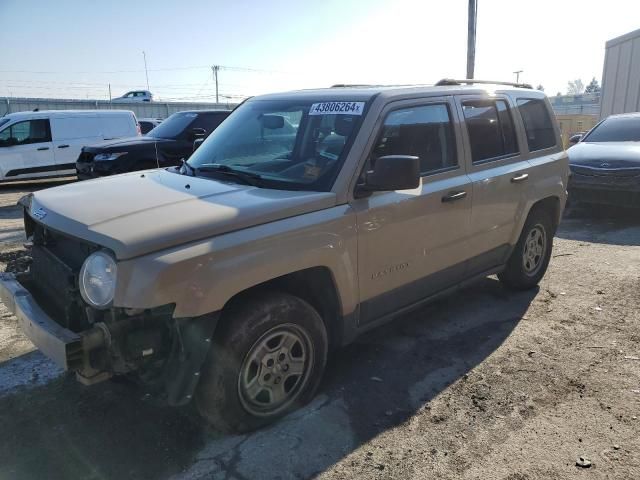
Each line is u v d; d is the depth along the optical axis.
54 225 2.96
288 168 3.51
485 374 3.76
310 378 3.29
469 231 4.24
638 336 4.32
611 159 8.35
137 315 2.66
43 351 2.78
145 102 37.03
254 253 2.82
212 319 2.72
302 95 4.04
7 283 3.32
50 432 3.11
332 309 3.42
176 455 2.90
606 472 2.75
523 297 5.22
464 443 3.01
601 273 5.90
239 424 3.01
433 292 4.15
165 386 2.77
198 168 3.85
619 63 15.73
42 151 14.05
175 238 2.63
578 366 3.85
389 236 3.54
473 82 4.65
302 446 2.97
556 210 5.41
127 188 3.42
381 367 3.88
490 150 4.52
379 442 3.02
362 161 3.37
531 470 2.78
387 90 3.73
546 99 5.37
